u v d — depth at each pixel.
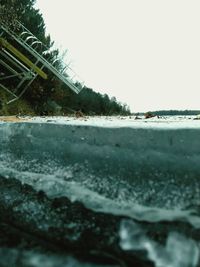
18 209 2.15
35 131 2.44
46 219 1.99
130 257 1.61
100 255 1.63
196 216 1.64
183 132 1.82
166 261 1.55
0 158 2.62
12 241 1.77
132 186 1.88
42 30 19.16
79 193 2.01
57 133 2.31
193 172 1.74
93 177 2.04
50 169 2.26
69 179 2.12
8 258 1.65
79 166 2.13
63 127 2.28
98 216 1.85
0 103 13.55
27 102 16.56
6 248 1.71
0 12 12.62
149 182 1.84
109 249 1.68
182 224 1.63
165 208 1.73
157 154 1.87
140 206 1.79
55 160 2.27
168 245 1.59
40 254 1.65
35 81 16.47
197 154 1.76
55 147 2.30
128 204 1.83
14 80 16.25
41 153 2.36
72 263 1.57
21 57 13.53
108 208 1.86
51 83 17.27
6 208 2.21
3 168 2.52
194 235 1.58
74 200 1.99
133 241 1.67
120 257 1.62
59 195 2.07
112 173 1.98
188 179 1.75
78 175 2.10
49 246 1.72
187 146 1.79
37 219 2.02
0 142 2.68
